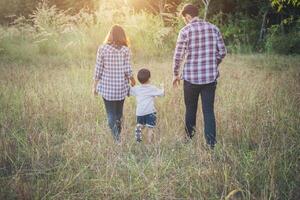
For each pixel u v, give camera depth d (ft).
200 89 20.62
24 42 61.57
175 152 19.62
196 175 16.80
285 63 50.80
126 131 22.45
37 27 66.03
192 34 20.15
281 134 21.33
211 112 20.61
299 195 15.38
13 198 15.07
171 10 87.97
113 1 66.33
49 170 17.69
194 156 18.97
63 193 15.31
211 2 79.25
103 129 22.90
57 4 96.07
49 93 30.81
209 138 20.49
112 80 21.40
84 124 23.95
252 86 32.60
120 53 21.36
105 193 15.47
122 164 18.35
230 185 15.53
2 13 99.04
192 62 20.33
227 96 29.27
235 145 21.01
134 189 15.98
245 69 44.98
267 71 43.62
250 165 17.33
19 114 25.85
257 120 23.67
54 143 21.74
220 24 77.36
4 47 57.21
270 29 70.79
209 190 15.67
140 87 21.94
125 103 28.17
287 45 66.13
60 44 60.49
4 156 19.17
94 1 85.76
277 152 18.26
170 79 35.88
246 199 14.73
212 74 20.31
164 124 23.91
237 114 24.88
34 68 45.09
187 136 21.59
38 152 19.01
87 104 27.84
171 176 16.87
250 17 81.15
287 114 25.20
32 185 15.78
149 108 21.93
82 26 63.67
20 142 20.53
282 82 35.22
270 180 15.84
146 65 46.96
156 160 18.40
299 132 21.85
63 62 51.08
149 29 63.21
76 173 17.19
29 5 97.04
